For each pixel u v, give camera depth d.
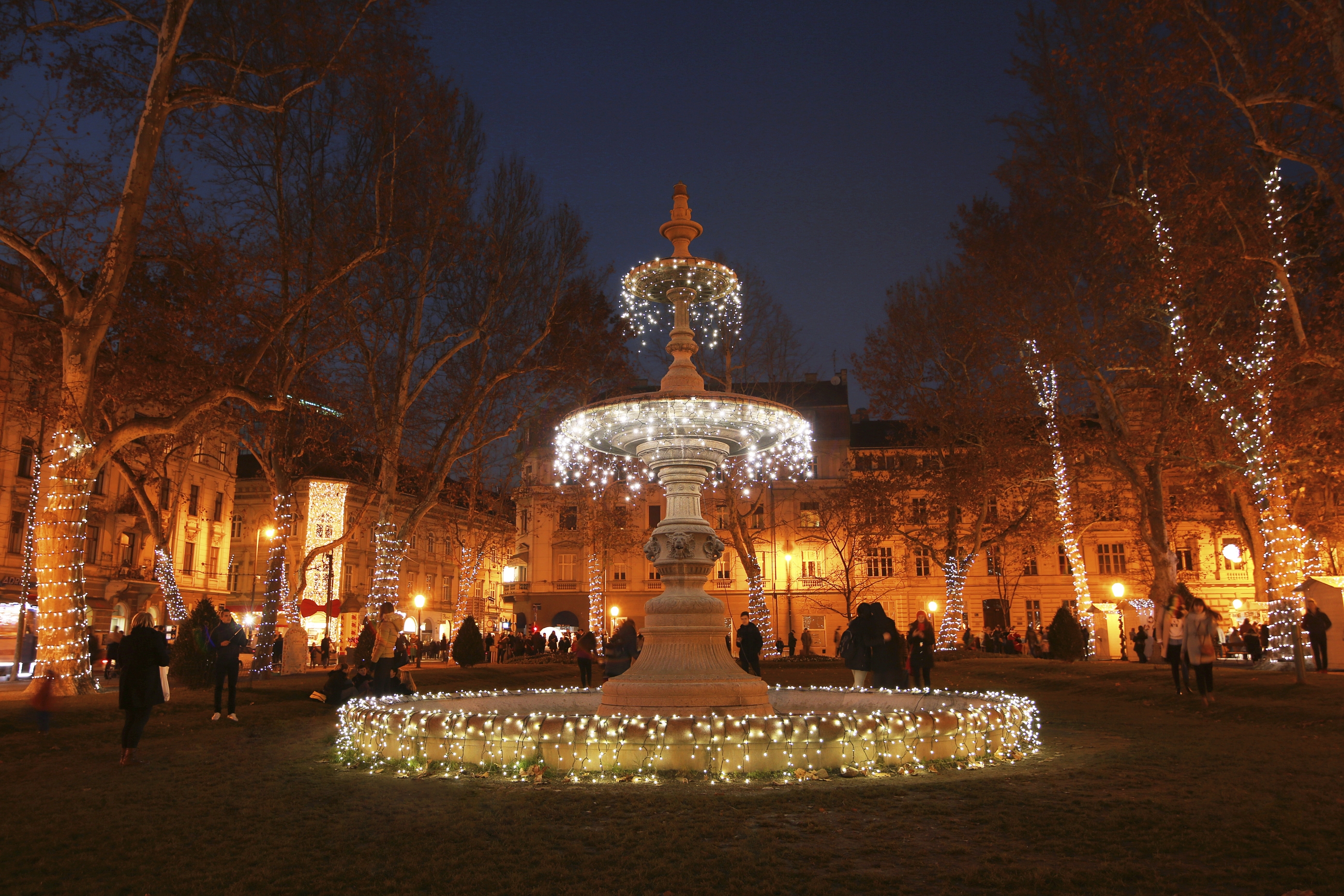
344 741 9.23
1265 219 17.42
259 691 16.55
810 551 53.41
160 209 18.17
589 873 4.64
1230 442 21.89
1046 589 52.56
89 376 15.32
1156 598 24.28
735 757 7.48
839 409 55.38
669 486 10.60
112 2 15.30
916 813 5.93
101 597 41.12
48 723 10.69
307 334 21.14
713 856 4.94
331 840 5.39
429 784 7.24
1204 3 16.03
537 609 56.62
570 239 26.33
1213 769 7.54
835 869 4.68
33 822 6.02
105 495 41.66
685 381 10.70
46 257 15.32
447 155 22.31
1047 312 24.39
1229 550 31.17
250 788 7.20
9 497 35.03
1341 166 15.03
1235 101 15.11
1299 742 9.28
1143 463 25.27
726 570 54.19
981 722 8.33
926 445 33.69
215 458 50.94
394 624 14.84
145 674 8.77
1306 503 24.20
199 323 18.84
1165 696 14.60
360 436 25.30
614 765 7.55
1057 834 5.34
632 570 55.12
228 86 17.23
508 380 26.48
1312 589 20.56
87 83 15.84
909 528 52.06
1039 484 32.88
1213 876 4.46
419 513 24.94
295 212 21.64
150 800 6.72
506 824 5.73
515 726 7.82
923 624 15.93
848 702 12.01
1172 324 20.25
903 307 33.09
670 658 9.67
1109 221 21.53
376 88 19.39
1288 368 16.02
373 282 21.94
